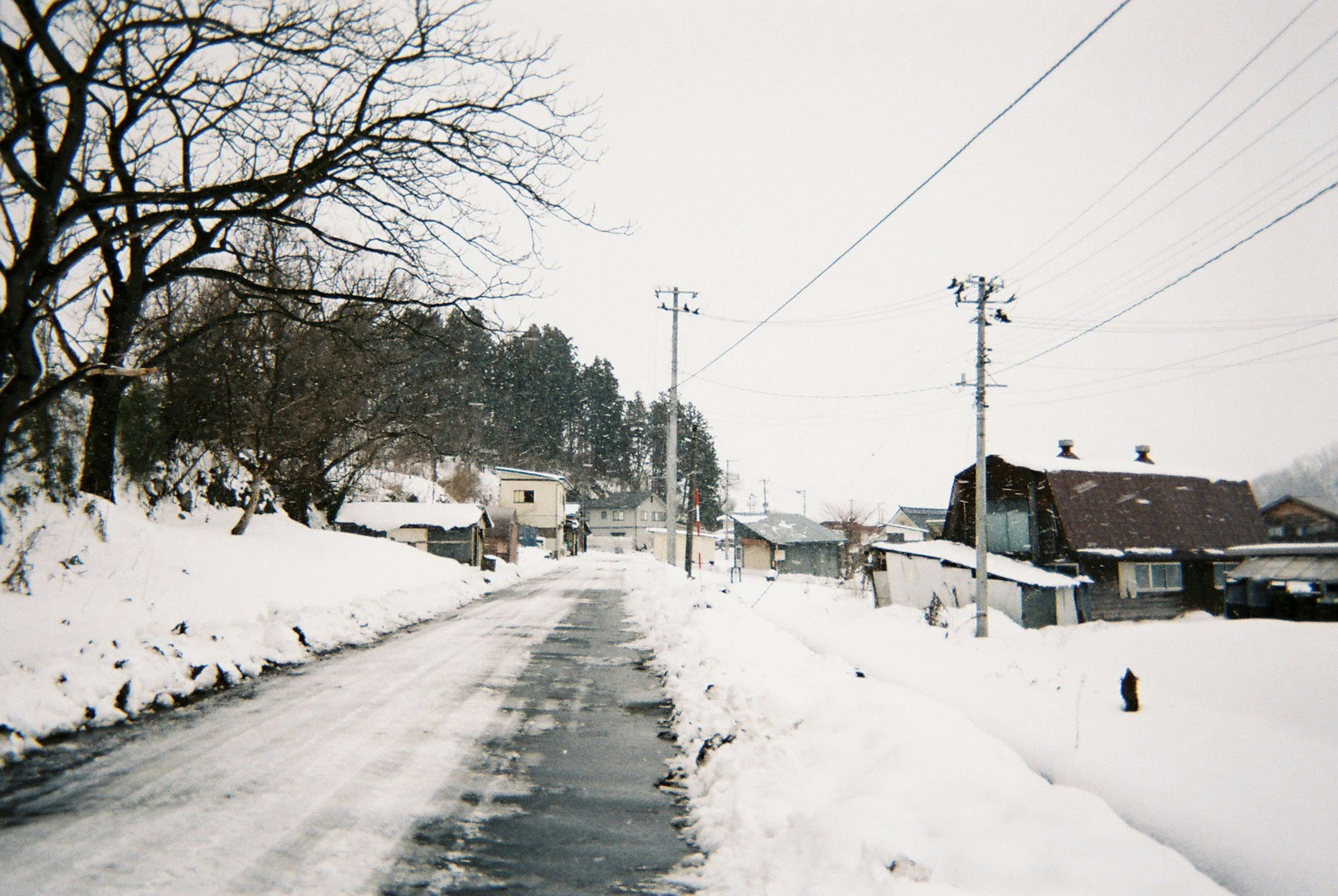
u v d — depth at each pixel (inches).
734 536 2340.1
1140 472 1080.2
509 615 733.3
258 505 880.9
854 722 250.4
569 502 3462.1
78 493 510.3
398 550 1019.3
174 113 434.9
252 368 751.1
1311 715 340.2
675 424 1293.1
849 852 157.5
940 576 944.3
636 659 482.0
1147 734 325.7
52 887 148.1
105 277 461.4
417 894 158.1
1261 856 193.8
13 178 286.0
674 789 237.3
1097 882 144.3
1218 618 991.6
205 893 150.2
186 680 339.9
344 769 236.4
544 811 212.5
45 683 277.7
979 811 176.7
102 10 309.3
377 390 904.9
